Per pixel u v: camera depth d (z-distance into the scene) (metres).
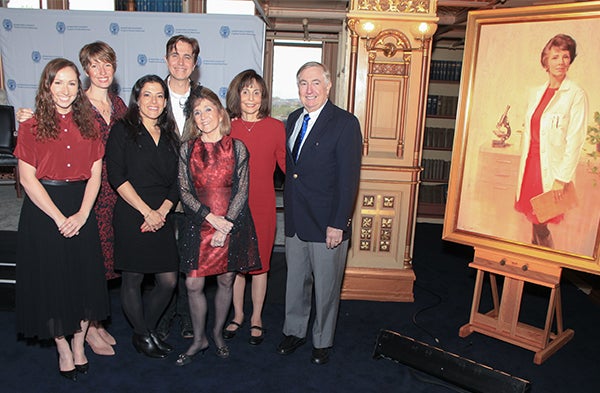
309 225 2.43
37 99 2.05
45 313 2.16
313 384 2.39
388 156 3.42
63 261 2.17
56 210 2.11
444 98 6.19
